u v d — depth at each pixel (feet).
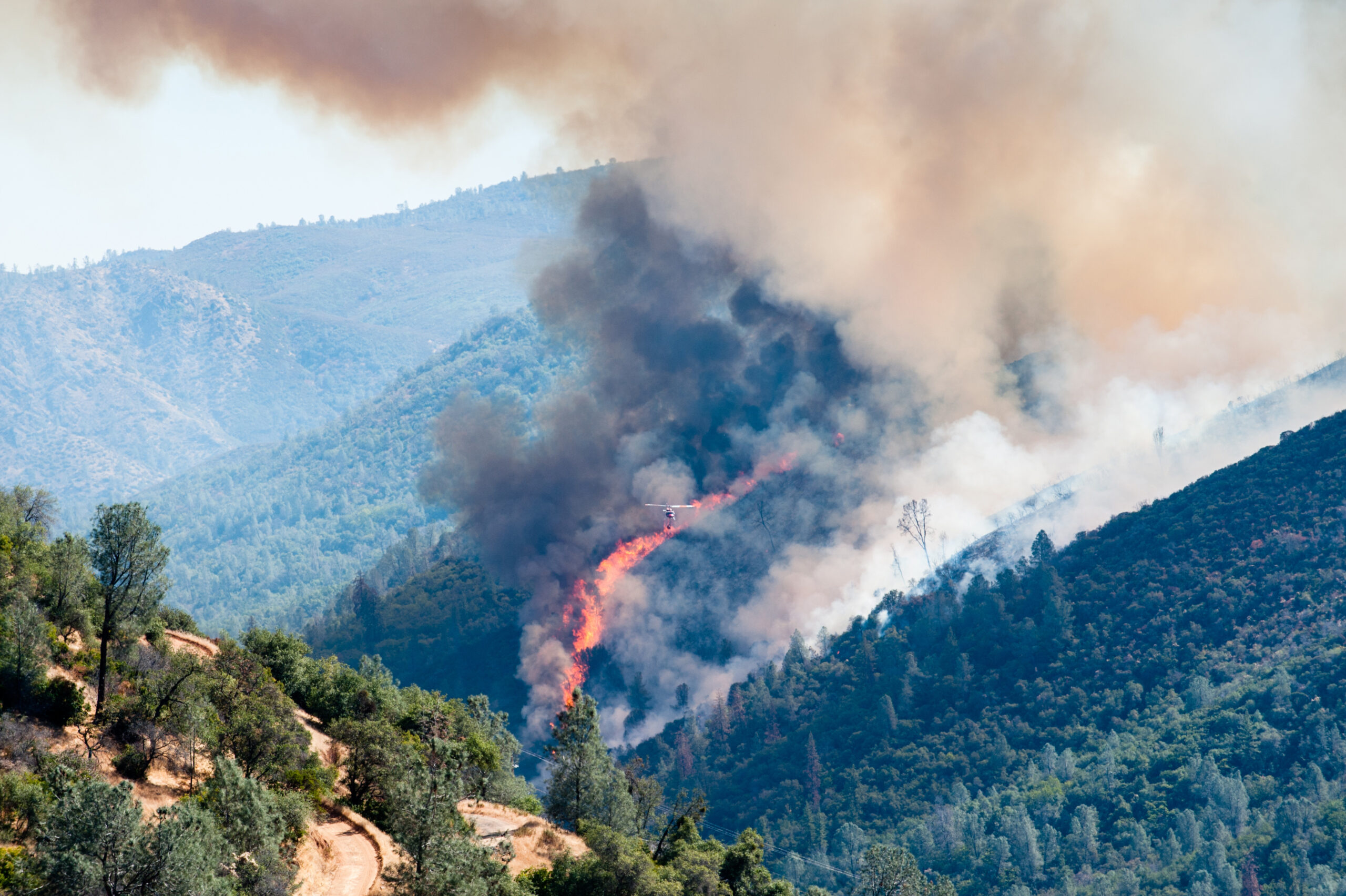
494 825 284.61
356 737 258.37
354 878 210.59
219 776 191.01
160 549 239.50
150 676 233.55
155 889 151.33
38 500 304.91
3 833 166.61
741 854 311.06
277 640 326.65
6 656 210.38
